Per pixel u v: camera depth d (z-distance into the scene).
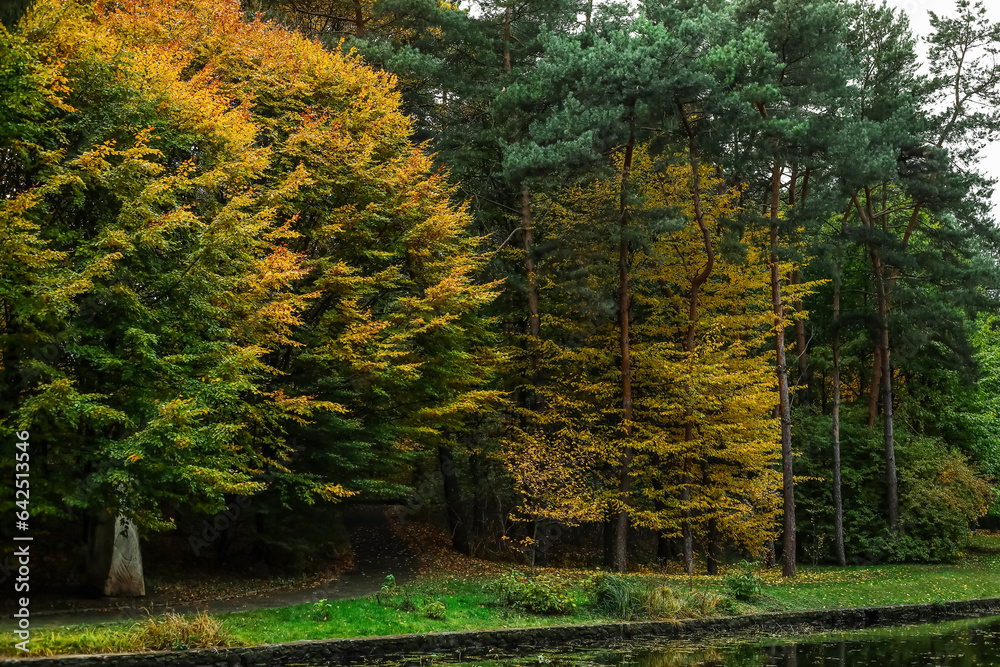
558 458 23.08
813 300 38.06
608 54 22.94
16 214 12.77
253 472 17.22
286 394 18.89
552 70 23.81
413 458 24.31
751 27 26.22
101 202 14.92
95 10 16.34
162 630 13.84
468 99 28.56
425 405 22.22
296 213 19.22
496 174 27.11
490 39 28.28
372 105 22.44
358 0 29.67
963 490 31.42
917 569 29.56
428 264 21.61
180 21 19.78
